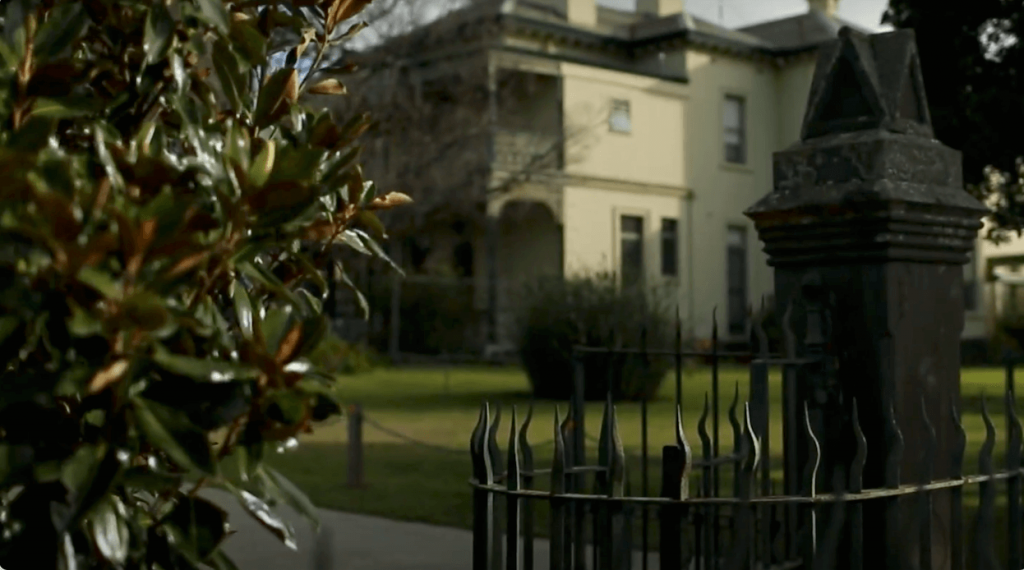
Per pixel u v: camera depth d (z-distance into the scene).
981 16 16.25
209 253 1.80
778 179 4.24
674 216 30.86
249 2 2.38
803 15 34.56
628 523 3.03
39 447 1.82
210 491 8.35
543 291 17.58
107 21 2.25
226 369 1.84
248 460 1.96
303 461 10.38
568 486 4.42
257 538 6.66
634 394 16.00
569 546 3.61
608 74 29.03
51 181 1.70
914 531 3.81
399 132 20.05
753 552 3.26
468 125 23.58
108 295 1.67
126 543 1.87
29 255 1.73
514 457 3.16
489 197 26.27
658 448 10.20
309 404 2.00
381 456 10.69
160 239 1.72
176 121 2.38
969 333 31.98
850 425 3.93
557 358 16.80
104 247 1.65
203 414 1.90
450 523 7.16
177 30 2.23
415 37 19.00
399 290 27.02
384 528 6.99
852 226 3.95
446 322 28.28
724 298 31.91
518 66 26.84
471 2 23.27
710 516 3.82
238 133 2.04
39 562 1.84
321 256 2.44
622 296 16.48
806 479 3.14
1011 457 3.45
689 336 19.58
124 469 1.85
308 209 2.08
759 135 33.03
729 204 32.16
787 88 33.25
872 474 3.87
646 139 30.17
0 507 1.92
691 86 31.33
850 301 3.98
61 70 1.95
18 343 1.76
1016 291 30.22
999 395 15.05
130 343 1.77
